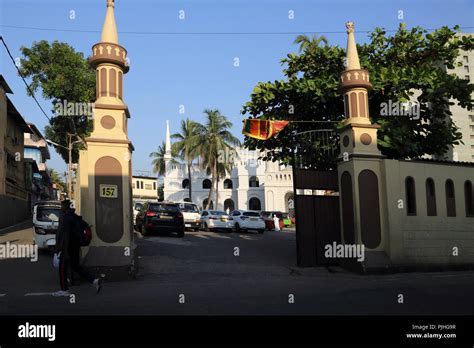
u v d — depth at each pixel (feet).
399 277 36.19
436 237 40.75
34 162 127.13
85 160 34.40
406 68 46.93
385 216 39.09
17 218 99.04
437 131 48.75
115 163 34.04
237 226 90.53
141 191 200.34
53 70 84.94
